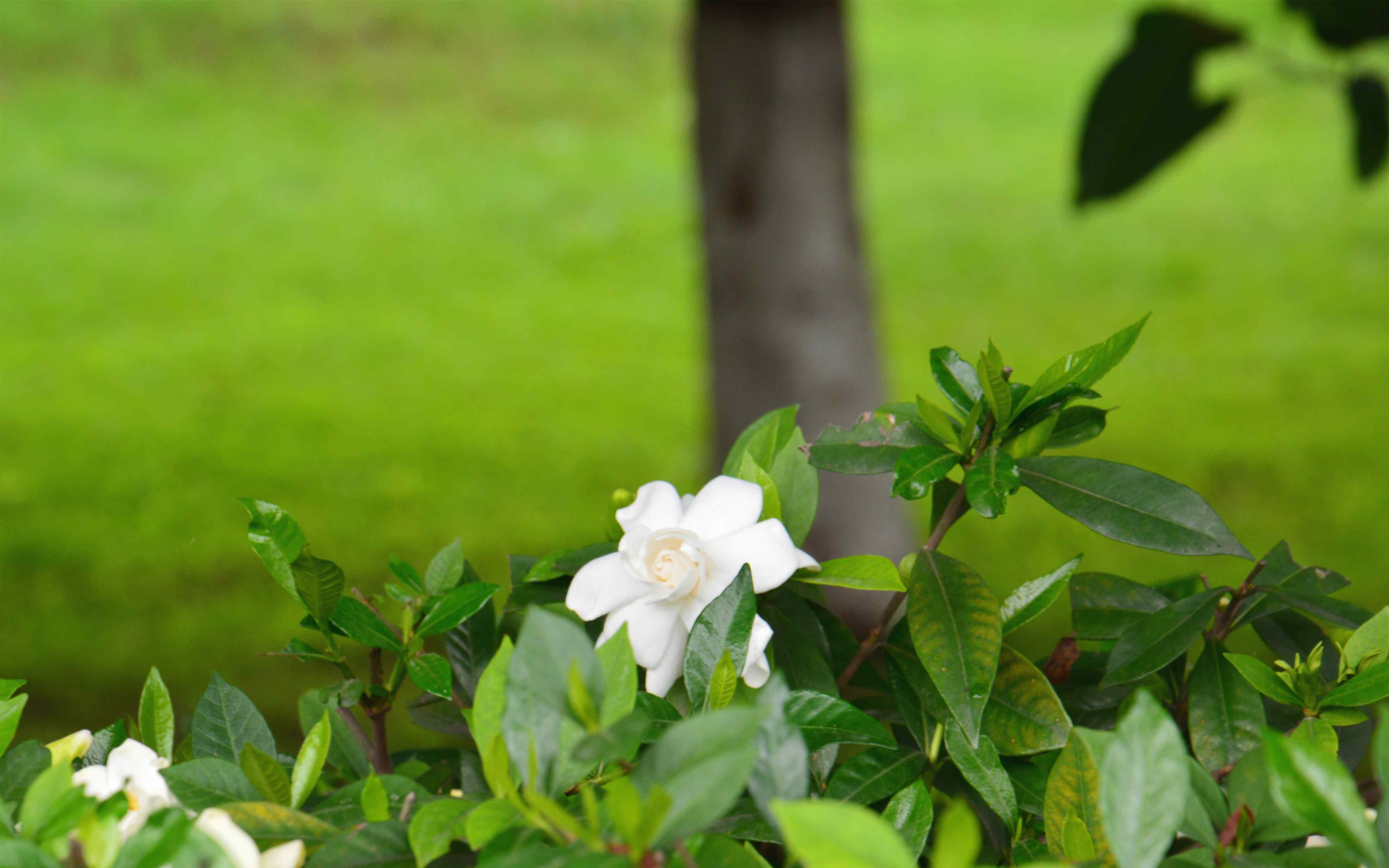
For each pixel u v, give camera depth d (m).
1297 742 0.70
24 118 18.75
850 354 5.64
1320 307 12.62
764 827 0.90
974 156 18.64
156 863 0.70
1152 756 0.72
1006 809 0.97
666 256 15.34
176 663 6.15
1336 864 0.75
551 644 0.75
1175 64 3.27
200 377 11.07
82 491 8.48
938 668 0.96
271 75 20.98
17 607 6.79
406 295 13.75
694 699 0.93
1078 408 1.07
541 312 13.34
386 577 7.50
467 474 9.17
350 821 0.89
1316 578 1.12
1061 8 25.64
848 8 5.65
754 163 5.48
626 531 1.03
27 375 10.95
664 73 22.19
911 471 0.99
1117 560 7.25
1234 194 16.62
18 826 0.85
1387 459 8.87
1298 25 3.23
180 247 15.05
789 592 1.11
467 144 19.28
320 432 9.85
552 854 0.68
